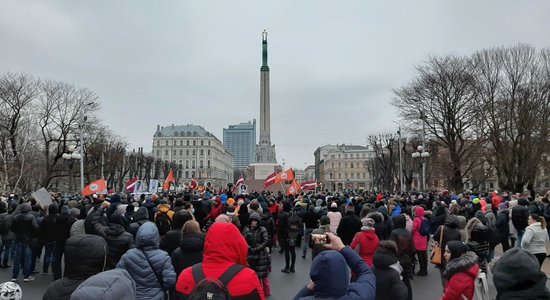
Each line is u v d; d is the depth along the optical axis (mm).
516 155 38812
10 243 14781
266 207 16922
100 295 3338
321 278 3844
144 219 11594
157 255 6215
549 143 38688
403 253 9773
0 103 41531
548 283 11891
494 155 41594
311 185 40125
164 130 163375
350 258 4359
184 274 4172
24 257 12680
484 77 39594
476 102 39531
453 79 39781
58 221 11836
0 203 15109
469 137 41062
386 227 13133
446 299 6547
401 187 48969
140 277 6062
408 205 19938
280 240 18859
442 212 14969
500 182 41281
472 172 47469
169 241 9008
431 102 41406
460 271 6480
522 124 38094
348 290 3994
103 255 4559
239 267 4105
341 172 151625
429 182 63969
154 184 29984
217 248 4148
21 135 44656
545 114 38094
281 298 10984
